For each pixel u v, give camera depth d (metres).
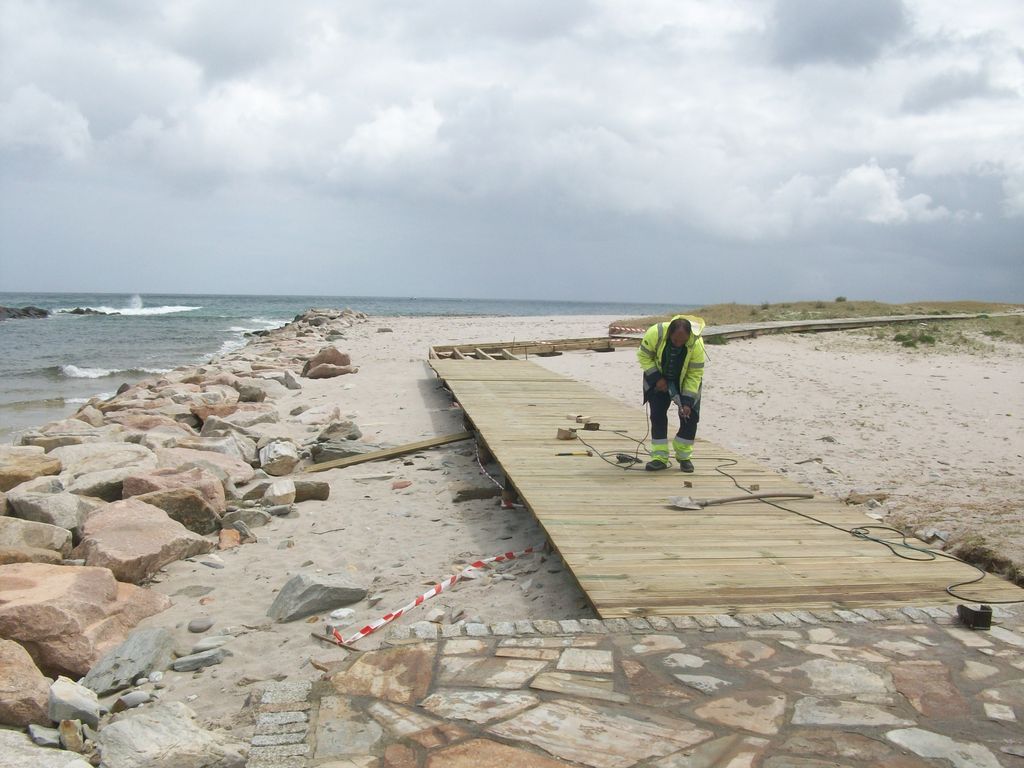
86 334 39.75
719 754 3.06
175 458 8.90
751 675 3.76
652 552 5.50
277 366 20.16
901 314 38.06
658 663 3.90
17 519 6.00
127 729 3.36
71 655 4.41
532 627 4.35
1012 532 6.07
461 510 7.76
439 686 3.68
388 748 3.15
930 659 3.94
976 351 21.92
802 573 5.15
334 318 43.56
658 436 7.84
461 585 5.68
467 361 18.20
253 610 5.37
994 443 10.76
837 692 3.58
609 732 3.23
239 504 7.75
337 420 12.72
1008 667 3.85
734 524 6.17
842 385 15.84
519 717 3.37
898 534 6.00
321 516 7.62
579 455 8.45
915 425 11.96
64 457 8.76
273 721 3.41
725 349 22.91
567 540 5.72
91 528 6.24
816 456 10.00
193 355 29.30
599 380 17.23
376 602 5.41
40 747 3.26
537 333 33.09
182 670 4.43
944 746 3.12
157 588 5.75
